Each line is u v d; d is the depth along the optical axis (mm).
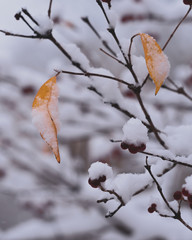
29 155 4785
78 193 4438
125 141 1317
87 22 1884
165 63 1146
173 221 3742
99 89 1610
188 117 3957
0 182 4852
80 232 4223
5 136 4762
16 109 4805
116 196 1446
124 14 2641
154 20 2629
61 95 3668
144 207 4152
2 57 4109
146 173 1535
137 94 1446
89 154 5066
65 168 4832
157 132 1660
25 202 4754
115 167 4785
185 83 3518
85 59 1583
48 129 1174
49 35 1473
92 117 4102
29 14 1424
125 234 3885
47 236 4250
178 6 2607
